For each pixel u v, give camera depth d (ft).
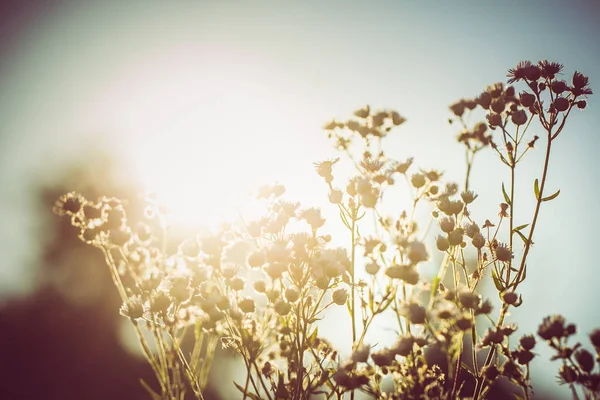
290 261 1.23
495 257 1.24
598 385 0.99
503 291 1.21
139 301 1.21
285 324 1.23
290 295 1.22
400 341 1.12
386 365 1.12
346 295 1.24
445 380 1.22
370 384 1.18
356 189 1.25
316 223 1.24
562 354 1.01
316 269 1.21
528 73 1.31
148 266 1.24
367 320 1.20
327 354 1.28
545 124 1.30
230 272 1.21
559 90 1.30
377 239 1.23
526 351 1.10
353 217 1.27
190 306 1.25
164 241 1.25
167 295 1.22
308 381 1.18
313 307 1.24
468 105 1.41
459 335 1.11
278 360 1.34
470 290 1.20
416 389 1.12
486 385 1.22
